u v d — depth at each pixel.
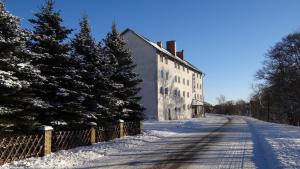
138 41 49.69
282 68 48.09
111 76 22.47
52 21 15.49
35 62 14.82
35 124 13.18
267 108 66.44
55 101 15.58
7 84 11.43
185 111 63.66
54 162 12.02
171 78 55.50
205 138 21.02
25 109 13.37
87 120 17.88
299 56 46.53
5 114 12.14
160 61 50.34
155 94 48.41
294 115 50.50
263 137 20.59
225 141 18.88
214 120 53.56
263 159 12.30
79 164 11.91
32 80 13.52
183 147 16.42
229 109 126.62
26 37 12.84
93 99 18.61
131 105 24.17
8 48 12.05
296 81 46.41
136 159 12.85
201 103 75.81
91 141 17.41
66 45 15.55
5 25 12.05
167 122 42.84
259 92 78.19
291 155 12.45
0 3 12.05
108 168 11.05
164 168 10.88
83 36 18.47
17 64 12.27
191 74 69.81
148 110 48.59
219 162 11.76
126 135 22.78
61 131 15.13
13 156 11.94
